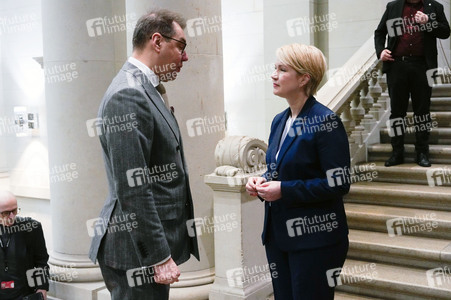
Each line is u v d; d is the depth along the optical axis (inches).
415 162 220.4
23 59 360.5
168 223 102.0
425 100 207.5
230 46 345.4
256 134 339.6
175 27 103.5
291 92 105.1
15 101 366.9
